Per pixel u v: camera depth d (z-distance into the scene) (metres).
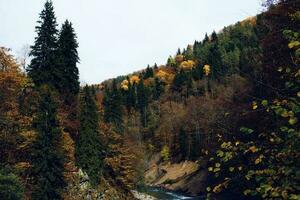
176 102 168.12
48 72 52.50
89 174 51.28
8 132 39.44
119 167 62.19
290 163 6.08
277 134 6.66
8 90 41.28
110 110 80.19
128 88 177.38
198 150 106.19
